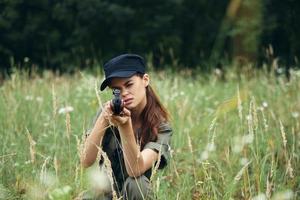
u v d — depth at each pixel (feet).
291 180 12.59
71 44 66.33
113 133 11.05
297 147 14.92
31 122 18.57
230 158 14.85
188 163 15.55
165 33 66.33
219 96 27.68
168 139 11.43
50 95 23.13
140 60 11.16
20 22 66.95
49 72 34.09
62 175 13.00
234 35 43.68
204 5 67.26
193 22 67.82
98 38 66.85
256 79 28.76
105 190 10.62
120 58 10.93
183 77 37.45
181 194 12.35
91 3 64.69
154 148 11.13
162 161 11.40
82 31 65.67
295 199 12.34
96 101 20.27
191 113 20.21
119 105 9.80
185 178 12.66
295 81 24.32
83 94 24.49
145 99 11.36
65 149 15.47
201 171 14.17
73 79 33.37
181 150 16.39
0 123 17.69
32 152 11.09
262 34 44.96
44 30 66.90
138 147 10.30
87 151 10.91
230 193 10.63
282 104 21.13
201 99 26.18
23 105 20.63
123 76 10.75
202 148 16.31
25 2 66.49
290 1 45.44
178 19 67.82
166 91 24.02
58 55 65.16
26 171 13.24
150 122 11.34
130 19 66.49
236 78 32.42
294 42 45.68
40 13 66.95
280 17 45.62
